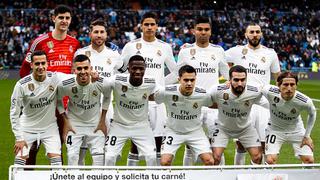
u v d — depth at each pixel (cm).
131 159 1180
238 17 5525
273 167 994
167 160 1093
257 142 1142
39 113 1070
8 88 3466
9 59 4331
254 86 1088
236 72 1052
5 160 1428
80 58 1037
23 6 5588
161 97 1087
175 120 1101
